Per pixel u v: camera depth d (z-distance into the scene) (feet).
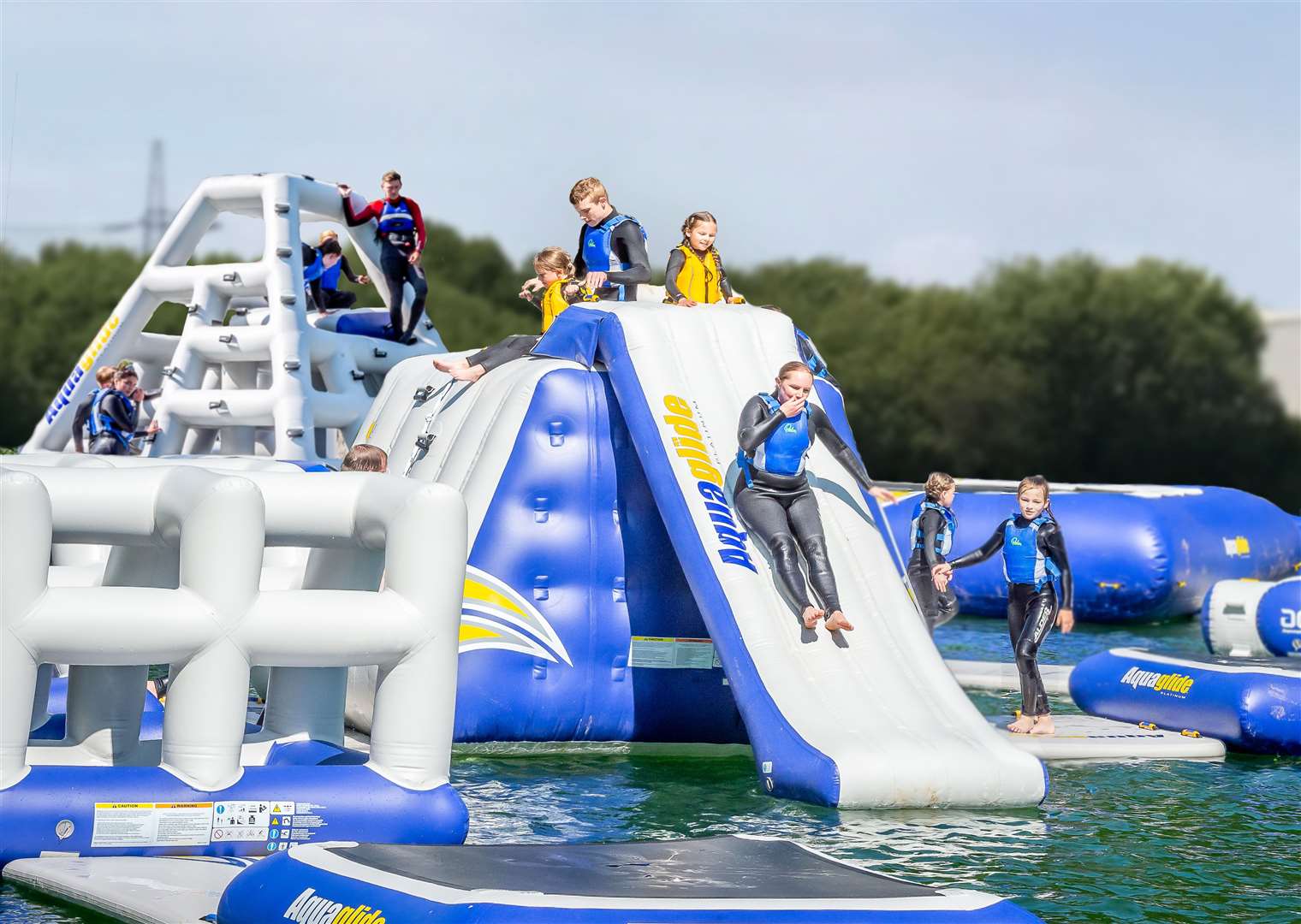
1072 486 79.97
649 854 22.94
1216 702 39.96
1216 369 262.26
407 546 26.48
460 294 266.57
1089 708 45.68
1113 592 70.85
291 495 27.22
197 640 25.35
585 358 40.09
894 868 26.50
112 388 66.08
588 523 39.22
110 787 25.20
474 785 33.96
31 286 258.37
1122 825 30.45
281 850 24.17
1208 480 264.31
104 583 29.32
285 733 29.14
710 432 37.60
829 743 31.86
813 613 34.40
